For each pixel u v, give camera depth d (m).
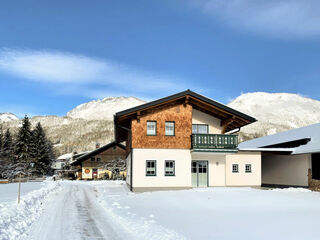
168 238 8.16
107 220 11.07
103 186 30.95
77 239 8.20
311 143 25.05
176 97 22.77
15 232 8.52
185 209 13.23
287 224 9.72
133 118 22.47
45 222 10.59
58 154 150.25
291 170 27.20
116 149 52.94
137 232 9.02
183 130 23.09
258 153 25.42
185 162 22.75
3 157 49.31
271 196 17.50
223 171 24.44
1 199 16.20
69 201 17.28
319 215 11.34
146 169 22.12
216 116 24.81
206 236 8.30
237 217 11.13
